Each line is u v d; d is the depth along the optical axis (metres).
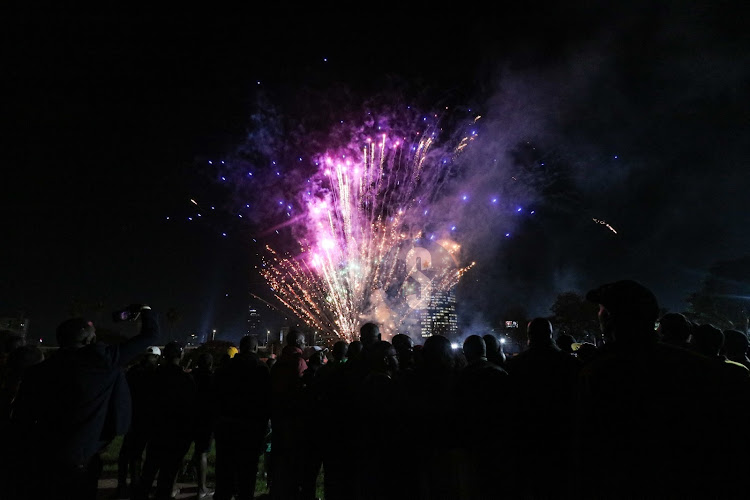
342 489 5.61
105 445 4.30
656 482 2.11
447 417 4.41
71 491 3.96
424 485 4.55
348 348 6.61
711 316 37.50
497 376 4.46
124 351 4.48
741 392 2.18
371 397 5.07
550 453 4.33
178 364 6.76
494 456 4.29
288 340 7.27
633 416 2.22
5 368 5.29
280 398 6.58
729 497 2.05
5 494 3.93
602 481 2.22
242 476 6.05
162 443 6.28
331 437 5.76
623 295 2.54
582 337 53.09
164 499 6.22
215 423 6.18
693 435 2.12
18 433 4.07
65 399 4.08
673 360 2.33
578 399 2.49
